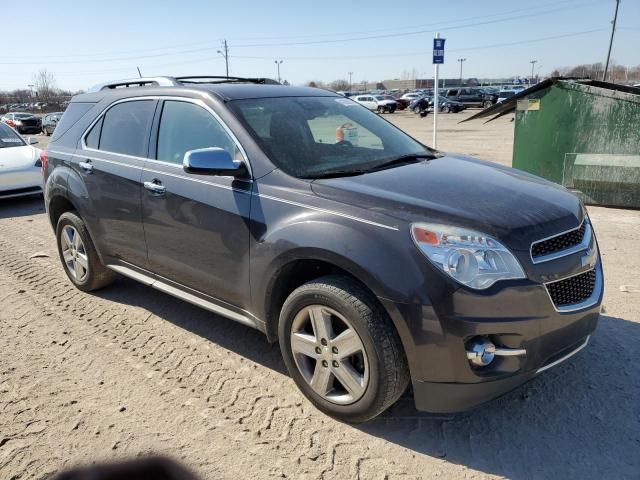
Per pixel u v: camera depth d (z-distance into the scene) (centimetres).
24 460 277
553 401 320
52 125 3152
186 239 367
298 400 326
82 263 495
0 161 906
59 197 495
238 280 338
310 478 262
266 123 359
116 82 483
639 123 752
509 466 269
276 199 314
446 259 257
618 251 577
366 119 425
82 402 327
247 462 274
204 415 313
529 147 847
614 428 294
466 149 1526
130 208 408
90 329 428
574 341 287
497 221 270
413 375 268
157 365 370
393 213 277
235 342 401
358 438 291
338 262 278
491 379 261
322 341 296
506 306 256
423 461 273
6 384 348
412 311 258
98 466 272
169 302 478
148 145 405
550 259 273
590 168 783
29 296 501
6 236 732
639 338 388
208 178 351
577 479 259
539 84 813
